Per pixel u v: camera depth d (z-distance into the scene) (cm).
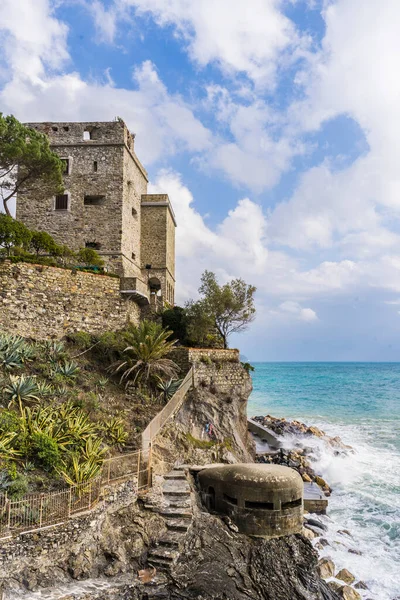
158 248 4331
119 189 3722
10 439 1555
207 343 3531
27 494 1398
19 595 1215
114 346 2775
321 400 8019
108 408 2275
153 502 1722
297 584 1560
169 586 1381
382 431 4875
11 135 2959
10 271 2523
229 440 2708
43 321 2625
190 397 2719
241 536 1752
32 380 2038
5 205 3203
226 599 1377
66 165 3756
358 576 1880
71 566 1353
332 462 3475
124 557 1473
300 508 1861
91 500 1500
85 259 3241
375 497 2778
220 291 3522
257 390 10375
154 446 2120
